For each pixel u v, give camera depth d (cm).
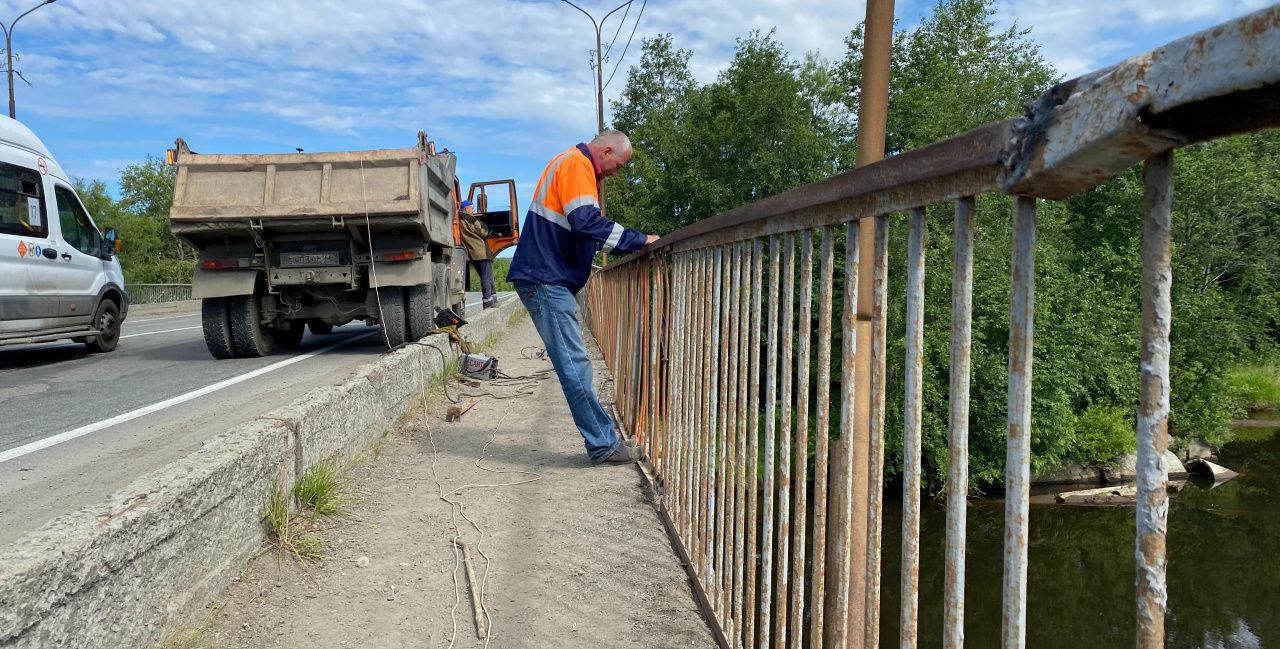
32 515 359
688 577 296
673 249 352
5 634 162
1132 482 1788
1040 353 1628
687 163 3033
